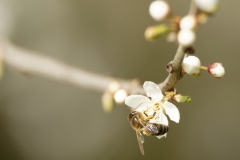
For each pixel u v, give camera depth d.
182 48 0.25
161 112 0.27
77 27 0.43
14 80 0.44
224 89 0.43
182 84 0.43
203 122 0.44
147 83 0.27
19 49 0.34
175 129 0.45
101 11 0.42
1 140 0.46
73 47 0.43
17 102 0.45
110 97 0.30
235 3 0.40
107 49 0.43
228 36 0.41
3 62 0.34
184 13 0.40
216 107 0.43
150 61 0.42
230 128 0.44
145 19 0.41
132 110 0.29
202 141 0.45
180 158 0.45
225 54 0.41
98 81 0.32
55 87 0.45
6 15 0.42
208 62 0.42
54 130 0.46
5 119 0.45
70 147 0.47
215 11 0.24
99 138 0.46
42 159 0.47
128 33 0.42
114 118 0.46
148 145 0.45
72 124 0.46
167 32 0.24
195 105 0.44
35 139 0.46
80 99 0.45
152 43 0.42
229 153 0.44
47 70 0.33
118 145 0.46
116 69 0.43
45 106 0.46
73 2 0.42
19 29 0.42
